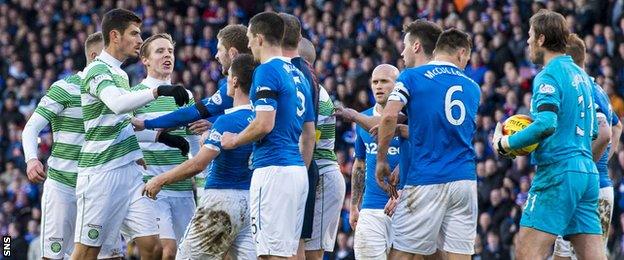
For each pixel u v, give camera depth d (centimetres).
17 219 6012
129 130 3161
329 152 3181
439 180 2736
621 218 4641
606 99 2928
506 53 5612
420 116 2748
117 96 2980
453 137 2755
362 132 3228
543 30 2691
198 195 3419
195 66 6500
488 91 5400
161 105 3391
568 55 2788
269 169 2656
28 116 6806
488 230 4869
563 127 2669
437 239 2805
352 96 5838
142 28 7000
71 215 3272
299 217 2705
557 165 2658
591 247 2723
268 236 2656
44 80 6919
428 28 2889
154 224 3216
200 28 6862
